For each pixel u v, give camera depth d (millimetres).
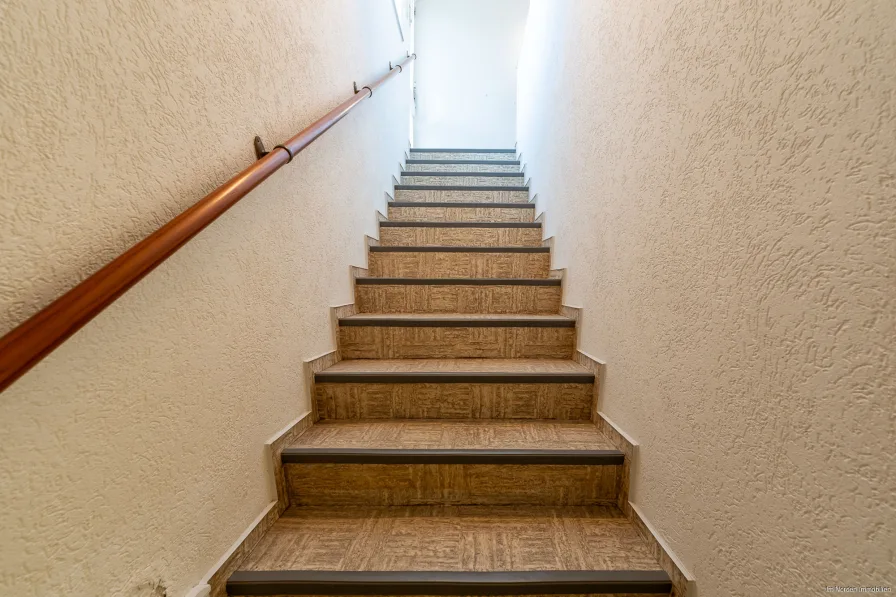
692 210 692
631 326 960
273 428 942
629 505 934
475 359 1486
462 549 831
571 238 1566
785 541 486
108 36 479
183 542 629
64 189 432
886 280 371
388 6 2289
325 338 1327
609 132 1137
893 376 368
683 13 725
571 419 1241
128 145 513
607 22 1167
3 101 372
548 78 2109
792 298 473
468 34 4309
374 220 2074
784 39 482
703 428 657
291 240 1041
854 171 396
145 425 551
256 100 838
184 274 624
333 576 748
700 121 668
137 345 534
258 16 841
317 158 1223
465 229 2209
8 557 395
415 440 1076
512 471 996
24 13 387
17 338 358
